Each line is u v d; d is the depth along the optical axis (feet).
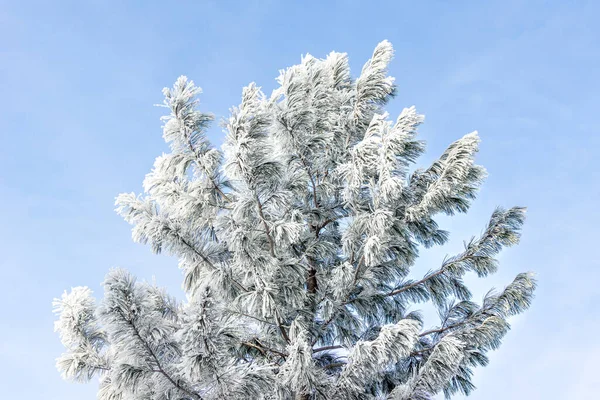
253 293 22.34
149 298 17.44
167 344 17.63
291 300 23.85
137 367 17.57
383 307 29.53
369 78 26.94
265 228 23.56
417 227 28.32
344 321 28.60
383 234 23.20
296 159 25.55
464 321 27.27
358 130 28.55
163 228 24.25
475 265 27.50
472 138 22.76
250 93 20.06
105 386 23.49
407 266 28.48
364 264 25.85
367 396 23.90
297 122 23.35
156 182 25.08
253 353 27.27
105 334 23.80
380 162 22.36
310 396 22.58
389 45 26.86
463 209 26.76
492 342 26.20
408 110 21.30
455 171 23.04
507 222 26.55
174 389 17.78
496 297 26.91
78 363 23.18
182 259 26.08
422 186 26.13
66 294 23.99
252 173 20.43
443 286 28.76
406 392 22.25
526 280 26.04
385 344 20.30
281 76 23.71
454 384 27.22
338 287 25.29
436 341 27.94
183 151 23.52
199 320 16.01
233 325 16.98
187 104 22.31
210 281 23.24
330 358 29.48
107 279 16.52
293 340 21.66
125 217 24.41
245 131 19.70
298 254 28.35
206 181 24.18
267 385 18.07
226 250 26.30
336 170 25.05
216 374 16.60
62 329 23.49
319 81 26.96
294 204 27.94
